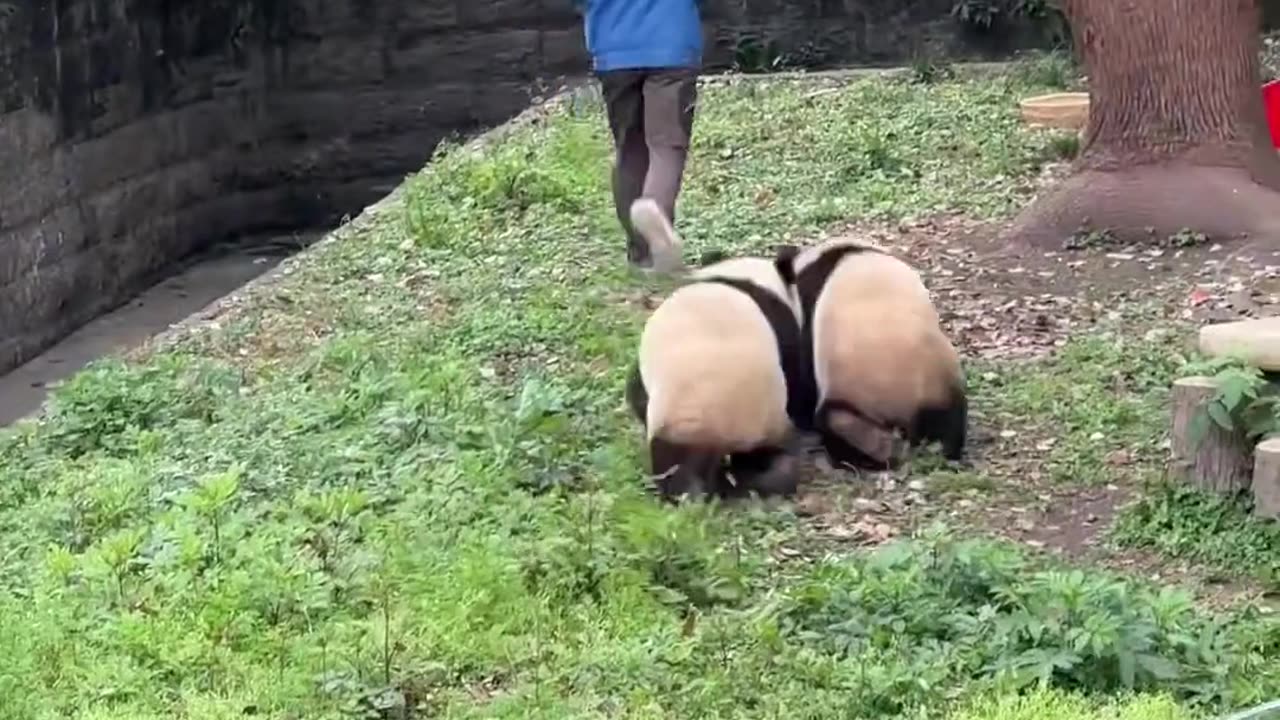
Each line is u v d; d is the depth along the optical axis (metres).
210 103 20.66
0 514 8.62
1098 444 8.89
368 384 9.70
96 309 17.86
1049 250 11.72
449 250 12.70
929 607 7.17
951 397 8.77
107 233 18.12
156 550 7.76
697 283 8.80
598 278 11.62
